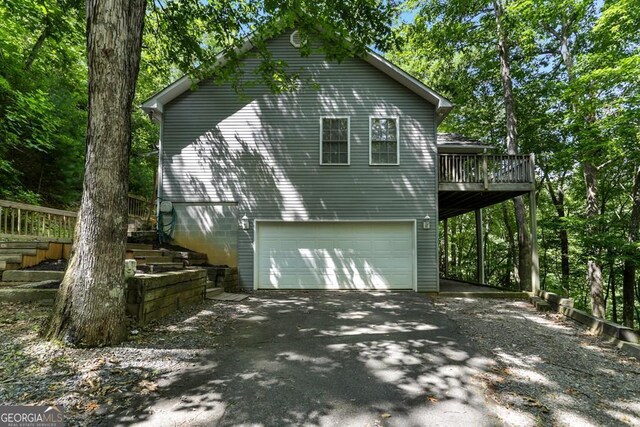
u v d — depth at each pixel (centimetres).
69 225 888
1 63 992
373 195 962
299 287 953
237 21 757
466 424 267
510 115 1251
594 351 469
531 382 355
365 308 695
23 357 331
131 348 385
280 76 822
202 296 704
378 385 330
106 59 389
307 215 959
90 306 373
